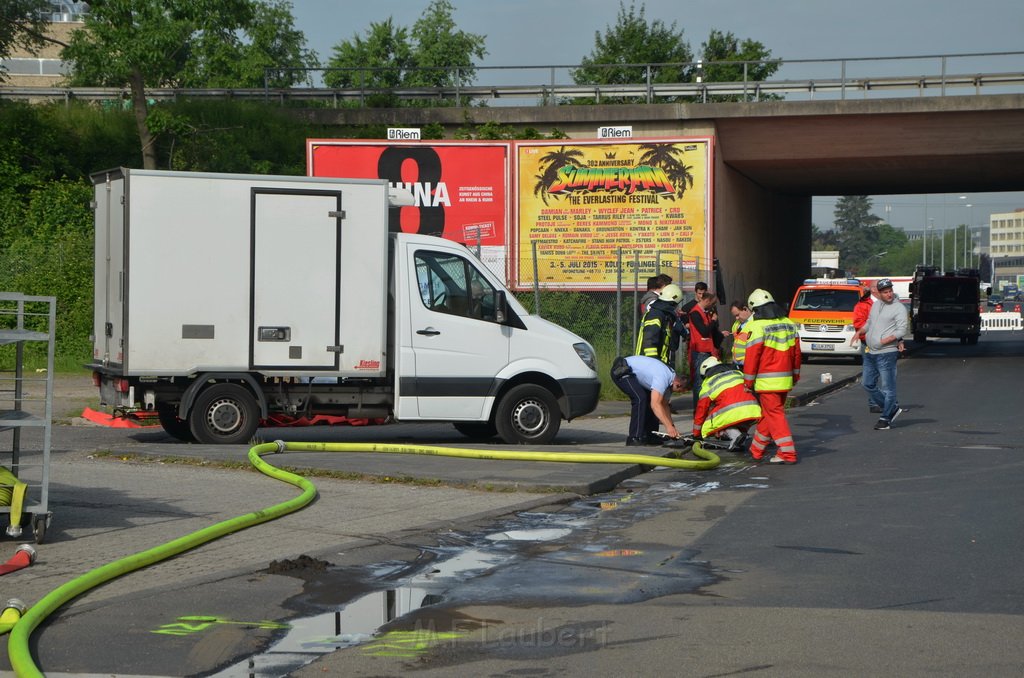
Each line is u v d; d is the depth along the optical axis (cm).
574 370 1434
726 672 514
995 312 9150
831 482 1146
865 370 1728
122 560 708
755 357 1295
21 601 603
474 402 1406
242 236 1345
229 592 660
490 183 3116
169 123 3095
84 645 554
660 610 625
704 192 3069
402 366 1379
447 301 1402
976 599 654
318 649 549
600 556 775
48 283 2805
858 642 562
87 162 3462
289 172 3525
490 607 630
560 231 3117
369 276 1372
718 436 1419
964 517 934
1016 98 3375
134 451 1244
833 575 717
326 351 1363
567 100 3809
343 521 890
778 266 4734
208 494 1005
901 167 3872
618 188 3097
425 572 721
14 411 816
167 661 529
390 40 7175
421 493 1039
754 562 757
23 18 4259
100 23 2906
